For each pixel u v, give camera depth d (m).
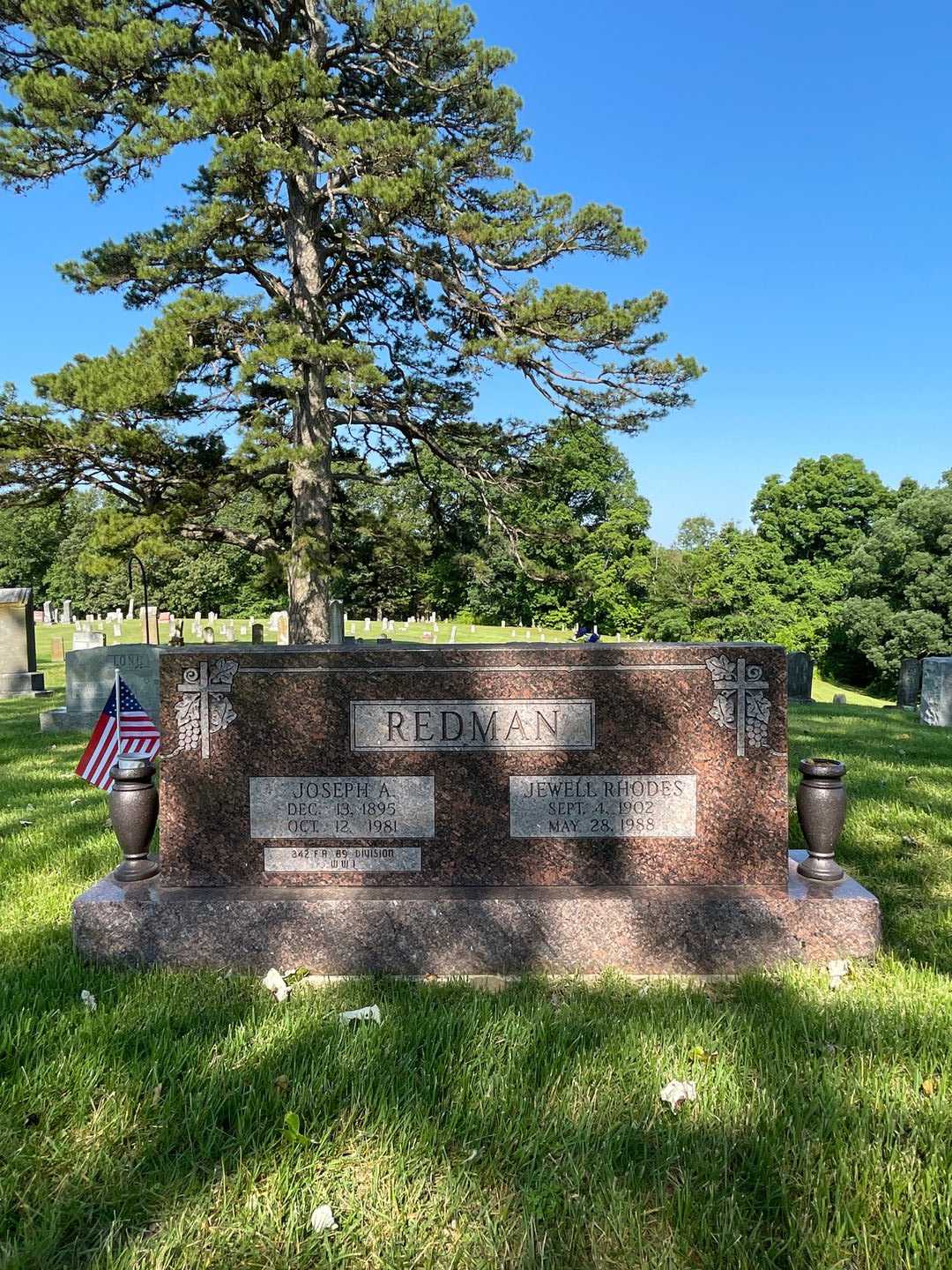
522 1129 2.87
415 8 14.86
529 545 19.09
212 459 15.73
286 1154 2.74
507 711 4.50
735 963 4.28
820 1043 3.41
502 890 4.45
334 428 17.91
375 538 20.02
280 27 16.02
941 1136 2.79
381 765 4.52
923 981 4.00
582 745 4.50
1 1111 3.01
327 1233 2.45
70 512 17.36
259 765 4.54
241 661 4.53
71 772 9.95
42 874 5.72
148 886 4.57
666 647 4.48
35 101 13.25
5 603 20.31
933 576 40.78
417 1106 2.96
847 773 8.75
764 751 4.48
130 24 13.21
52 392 12.09
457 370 17.77
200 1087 3.13
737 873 4.51
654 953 4.27
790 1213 2.49
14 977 4.05
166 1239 2.42
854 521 55.50
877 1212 2.50
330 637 16.89
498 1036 3.47
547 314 13.32
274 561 15.62
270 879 4.55
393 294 18.56
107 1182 2.66
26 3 13.27
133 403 12.29
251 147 12.15
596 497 57.06
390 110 16.50
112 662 14.36
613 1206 2.51
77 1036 3.46
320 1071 3.21
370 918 4.30
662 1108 3.00
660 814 4.50
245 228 14.38
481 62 15.29
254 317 13.77
